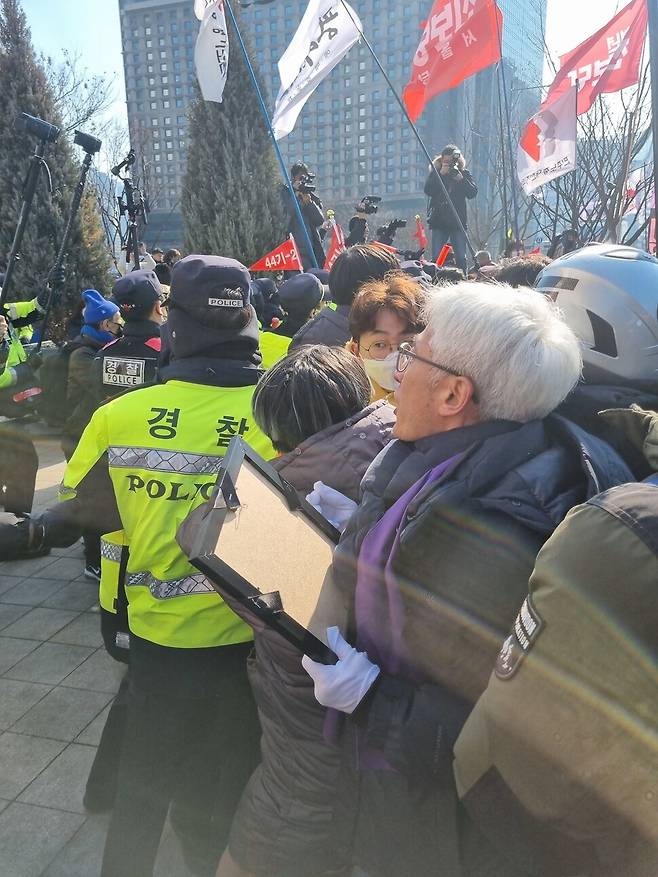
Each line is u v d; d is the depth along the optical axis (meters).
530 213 11.31
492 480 1.00
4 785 2.34
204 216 11.80
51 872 2.00
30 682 2.92
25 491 3.54
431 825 1.09
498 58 4.77
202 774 1.80
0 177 10.35
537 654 0.82
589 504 0.82
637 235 7.95
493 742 0.89
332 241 6.95
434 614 1.00
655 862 0.82
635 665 0.76
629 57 6.69
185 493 1.62
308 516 1.33
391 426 1.48
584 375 1.27
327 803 1.31
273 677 1.30
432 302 1.15
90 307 4.50
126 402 1.66
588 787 0.82
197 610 1.63
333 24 5.09
